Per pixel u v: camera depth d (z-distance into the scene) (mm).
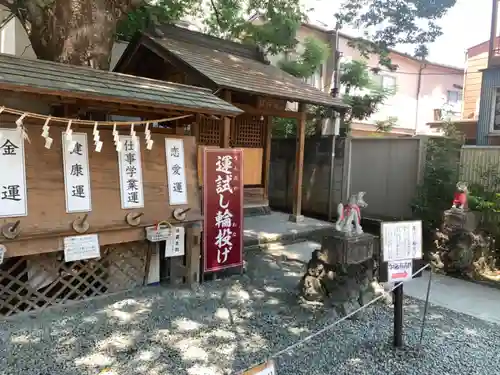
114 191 4801
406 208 8977
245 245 7609
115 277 5320
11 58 4238
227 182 5871
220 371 3623
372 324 4754
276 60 12734
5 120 4164
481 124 12219
